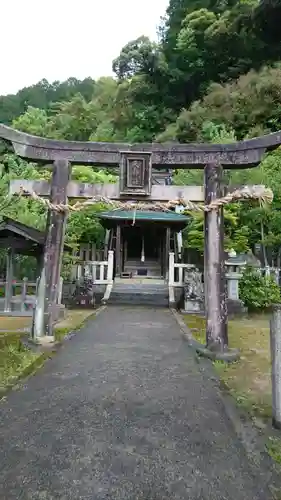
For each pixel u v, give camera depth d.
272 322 3.36
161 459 2.60
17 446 2.76
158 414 3.40
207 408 3.59
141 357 5.58
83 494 2.18
